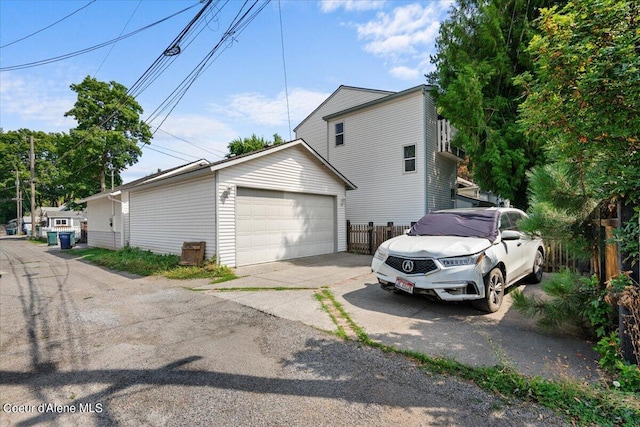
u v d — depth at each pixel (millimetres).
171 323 4574
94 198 16719
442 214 6289
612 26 2463
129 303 5730
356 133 15828
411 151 13836
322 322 4406
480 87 10062
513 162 10055
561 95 2791
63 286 7457
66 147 24891
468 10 11609
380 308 4961
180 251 10250
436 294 4520
